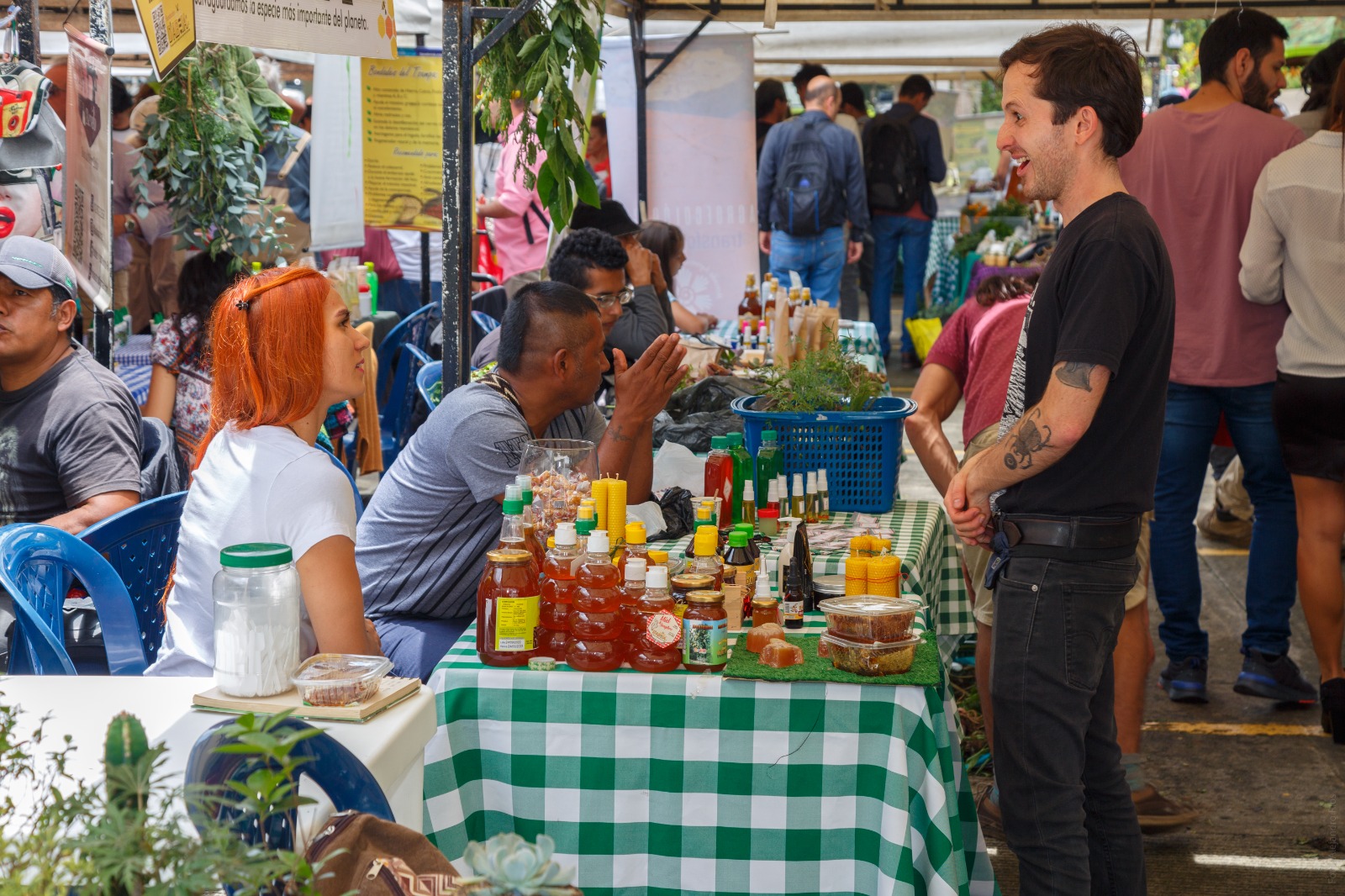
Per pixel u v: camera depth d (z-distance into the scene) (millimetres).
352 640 2105
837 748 2131
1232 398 3943
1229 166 3787
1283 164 3631
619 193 7008
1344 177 3551
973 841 2396
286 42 2934
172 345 4414
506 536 2293
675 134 6898
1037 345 2193
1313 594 3793
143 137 5016
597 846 2199
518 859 868
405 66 4863
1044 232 9156
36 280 3080
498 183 6965
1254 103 3986
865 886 2143
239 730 1000
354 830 1108
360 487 6551
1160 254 2131
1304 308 3662
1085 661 2184
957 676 4141
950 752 2221
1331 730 3812
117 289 5562
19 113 3375
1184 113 3887
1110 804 2418
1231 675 4414
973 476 2223
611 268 3988
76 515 3086
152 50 2512
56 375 3188
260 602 1506
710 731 2158
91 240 3707
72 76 3566
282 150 4828
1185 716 4078
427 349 5574
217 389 2193
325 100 5617
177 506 2914
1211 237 3828
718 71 6812
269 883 930
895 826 2088
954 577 3463
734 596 2426
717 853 2182
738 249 7008
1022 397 2254
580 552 2277
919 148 9859
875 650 2123
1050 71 2139
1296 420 3725
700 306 7070
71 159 3604
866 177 9805
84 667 2732
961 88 16312
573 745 2182
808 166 8133
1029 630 2184
